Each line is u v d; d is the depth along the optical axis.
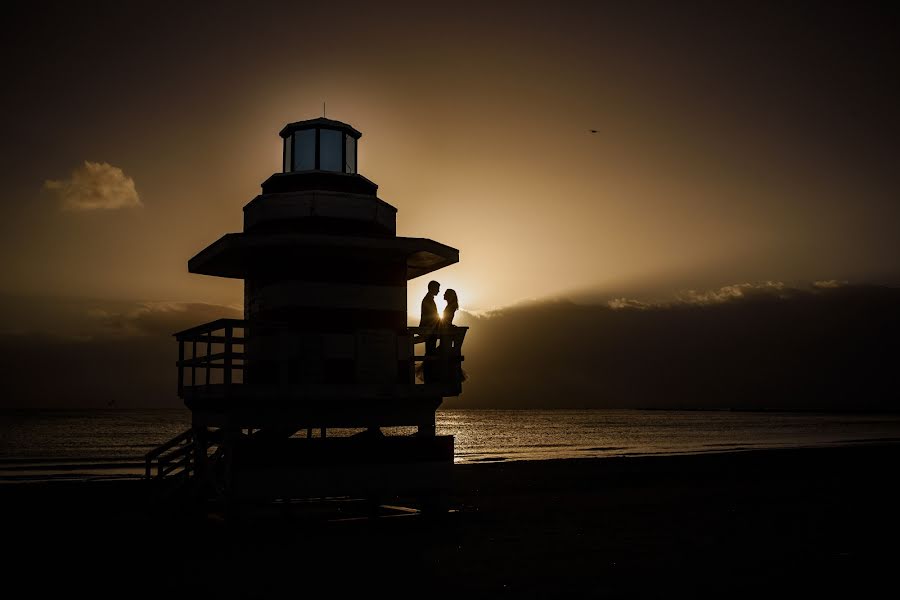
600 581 12.65
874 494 26.31
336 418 15.16
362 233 16.30
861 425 162.00
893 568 13.84
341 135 17.28
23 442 91.62
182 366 17.56
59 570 12.89
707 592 12.03
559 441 94.44
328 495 14.82
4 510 21.11
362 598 11.33
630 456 59.50
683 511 21.78
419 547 14.74
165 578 12.33
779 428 142.62
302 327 15.46
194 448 17.06
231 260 16.89
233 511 14.39
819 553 15.20
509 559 14.17
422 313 16.53
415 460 15.65
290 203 16.16
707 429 140.62
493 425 175.88
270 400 14.48
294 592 11.55
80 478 41.59
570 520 19.73
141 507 20.41
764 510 21.95
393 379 15.38
